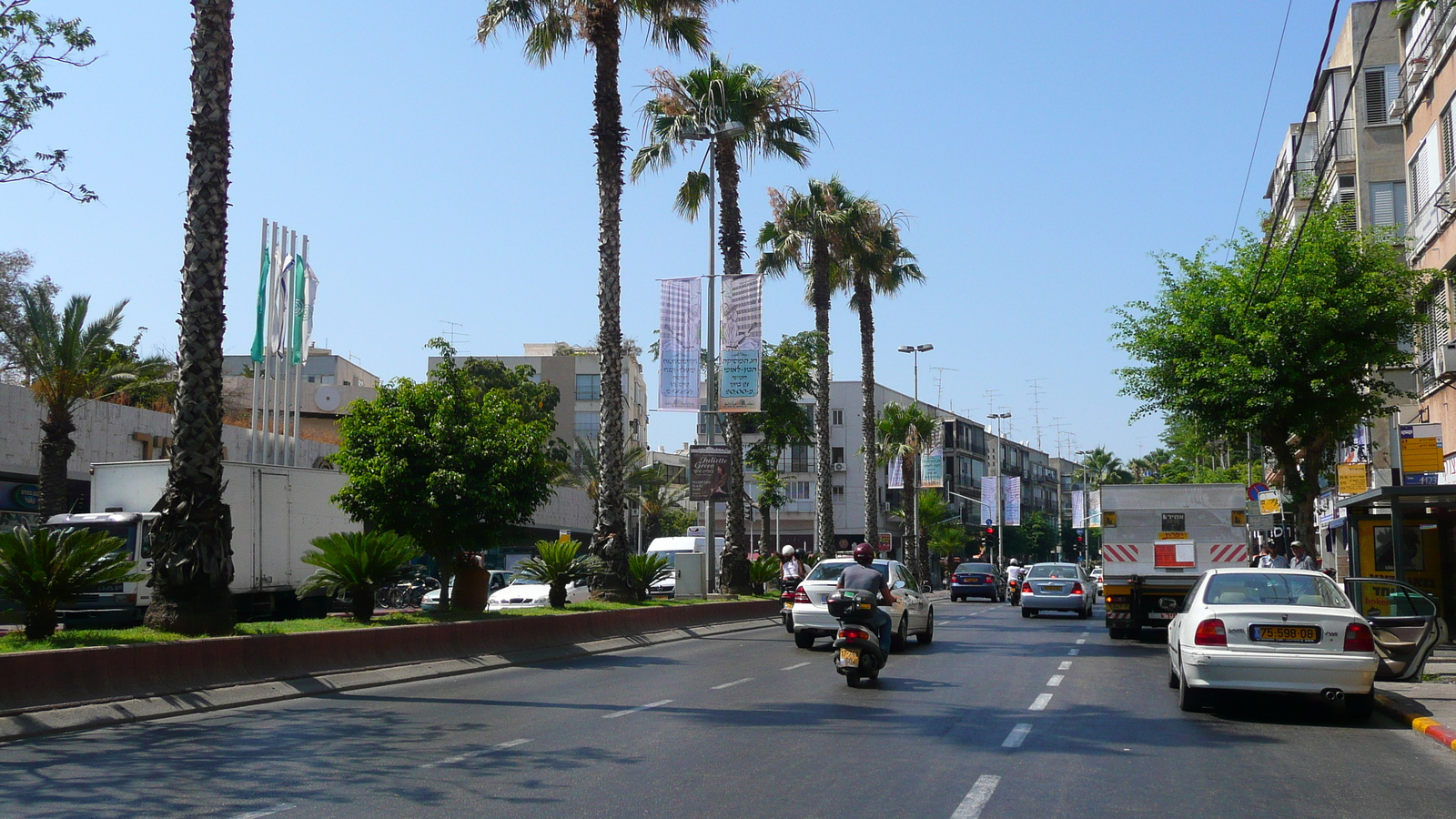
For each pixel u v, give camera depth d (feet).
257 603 84.84
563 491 209.87
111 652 40.78
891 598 51.34
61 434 98.12
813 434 135.54
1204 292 82.02
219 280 52.13
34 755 31.50
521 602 101.09
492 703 44.42
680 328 93.09
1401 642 48.19
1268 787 27.55
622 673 57.31
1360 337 77.41
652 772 28.78
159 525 50.11
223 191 52.65
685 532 270.87
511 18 90.94
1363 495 62.44
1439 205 82.28
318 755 31.30
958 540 302.45
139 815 23.52
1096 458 426.92
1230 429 81.82
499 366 211.20
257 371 133.18
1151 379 83.35
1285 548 94.48
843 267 145.38
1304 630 38.70
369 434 71.97
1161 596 80.23
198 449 50.62
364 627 56.44
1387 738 35.96
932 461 221.46
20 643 41.83
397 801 25.12
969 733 36.06
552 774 28.53
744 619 106.22
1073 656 68.33
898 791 26.48
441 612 68.74
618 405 89.20
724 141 113.09
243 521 82.79
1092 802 25.50
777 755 31.42
